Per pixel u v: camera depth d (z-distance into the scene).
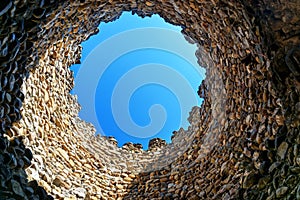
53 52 5.70
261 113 4.51
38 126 5.36
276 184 3.82
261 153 4.34
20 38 4.02
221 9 4.46
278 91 4.02
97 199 5.80
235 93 5.24
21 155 4.38
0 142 3.89
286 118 3.91
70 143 6.33
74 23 5.25
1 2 3.32
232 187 4.77
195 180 5.75
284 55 3.66
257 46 4.21
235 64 5.03
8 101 4.21
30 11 3.87
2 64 3.86
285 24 3.52
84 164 6.28
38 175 4.79
